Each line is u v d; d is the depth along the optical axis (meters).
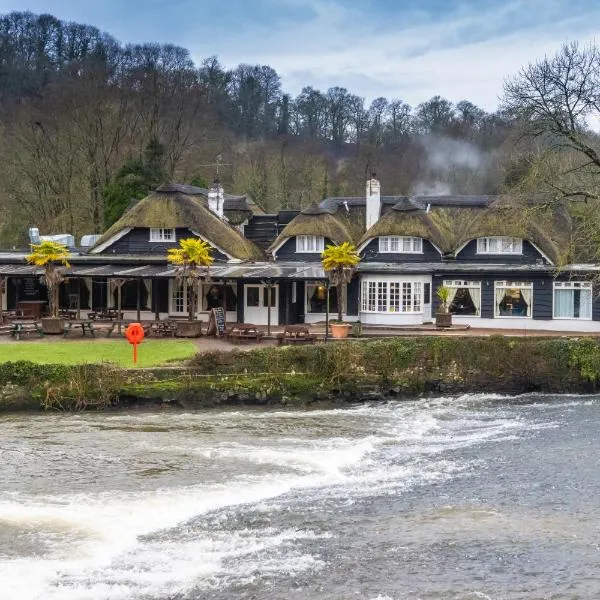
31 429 28.69
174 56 99.75
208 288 48.97
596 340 37.53
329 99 122.00
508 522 18.64
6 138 78.50
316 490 21.30
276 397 33.94
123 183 76.19
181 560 16.61
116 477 22.47
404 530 18.22
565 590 15.01
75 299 51.72
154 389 32.91
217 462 24.05
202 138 91.94
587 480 21.94
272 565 16.33
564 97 44.44
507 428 29.09
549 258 46.50
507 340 37.28
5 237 75.69
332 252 40.59
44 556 16.78
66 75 92.31
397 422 30.36
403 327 44.81
